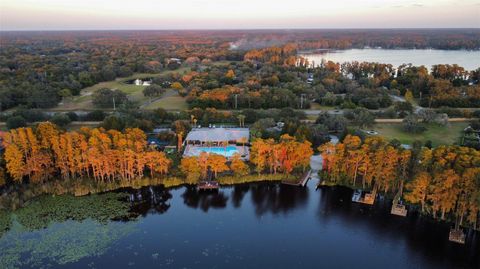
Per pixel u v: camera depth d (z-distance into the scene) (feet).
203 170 434.30
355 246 329.52
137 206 387.96
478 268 303.68
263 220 368.27
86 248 315.58
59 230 339.16
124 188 420.77
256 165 465.47
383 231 350.84
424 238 339.98
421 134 596.70
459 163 356.59
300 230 352.69
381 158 393.29
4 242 319.88
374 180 428.56
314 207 393.09
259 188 434.30
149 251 315.17
